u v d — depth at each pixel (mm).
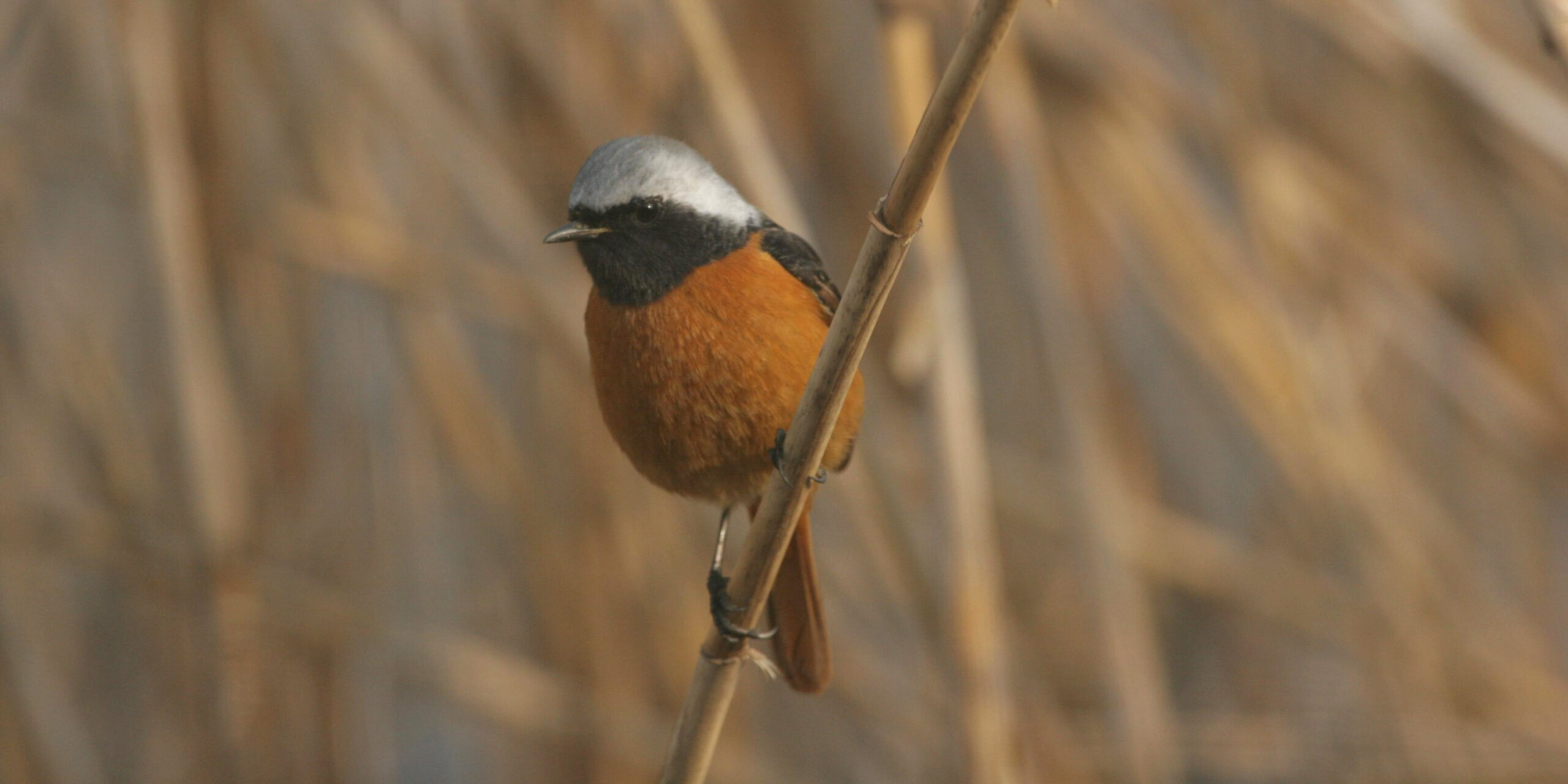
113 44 10984
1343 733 11352
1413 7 9234
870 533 10594
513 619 12070
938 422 8672
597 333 8078
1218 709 12531
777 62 11961
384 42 10883
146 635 11672
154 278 10961
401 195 11992
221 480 10586
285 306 11555
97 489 11445
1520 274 12102
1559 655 12516
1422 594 11094
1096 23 11391
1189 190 11320
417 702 12797
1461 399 11898
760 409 7770
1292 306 11164
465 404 11750
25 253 11672
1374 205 11891
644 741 11375
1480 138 11156
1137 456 12375
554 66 11320
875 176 11977
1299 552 12188
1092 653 12070
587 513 11742
